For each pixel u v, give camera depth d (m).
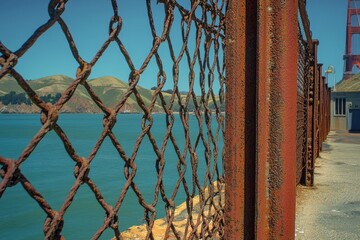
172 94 1.99
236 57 2.17
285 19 2.10
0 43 0.99
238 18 2.17
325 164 13.49
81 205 15.30
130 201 13.98
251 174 2.14
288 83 2.12
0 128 95.44
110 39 1.41
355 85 44.34
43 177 26.62
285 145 2.11
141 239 5.04
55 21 1.15
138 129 87.94
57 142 57.00
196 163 2.43
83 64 1.29
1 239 13.14
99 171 27.25
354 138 29.27
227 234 2.15
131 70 1.56
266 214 2.10
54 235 1.18
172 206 2.08
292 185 2.17
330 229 5.85
